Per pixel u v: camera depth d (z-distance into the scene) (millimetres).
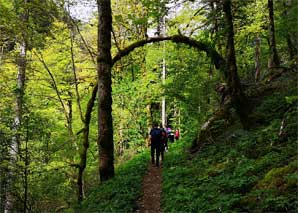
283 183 8406
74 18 18016
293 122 12242
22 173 15422
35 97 19750
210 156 14383
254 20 19812
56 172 16984
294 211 7254
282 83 17047
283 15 16750
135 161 19484
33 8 17047
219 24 14414
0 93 16406
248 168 10344
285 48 25344
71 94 22125
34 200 16922
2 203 16250
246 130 14477
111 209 11094
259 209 7988
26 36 17312
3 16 16047
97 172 23625
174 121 32625
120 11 24781
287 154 10133
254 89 17750
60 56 20906
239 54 23844
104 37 14727
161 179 14211
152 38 17062
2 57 18156
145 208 11273
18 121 15133
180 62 20984
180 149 19859
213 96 19594
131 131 28891
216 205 8930
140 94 26875
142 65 27875
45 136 15914
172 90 19516
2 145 14898
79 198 15906
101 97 14711
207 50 16359
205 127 17641
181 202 10383
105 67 14742
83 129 16797
